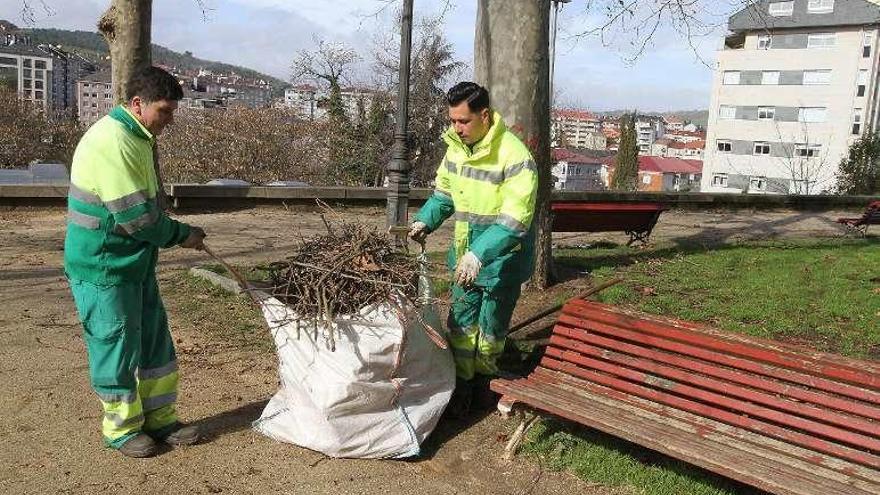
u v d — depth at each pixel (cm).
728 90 5581
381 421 402
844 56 5038
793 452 341
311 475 383
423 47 2939
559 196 1594
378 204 1527
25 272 804
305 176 2489
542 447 418
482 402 475
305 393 399
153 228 360
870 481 316
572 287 762
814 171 5203
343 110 2842
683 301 719
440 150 2966
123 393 386
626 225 1066
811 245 1170
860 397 331
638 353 405
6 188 1202
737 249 1079
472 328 463
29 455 395
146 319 397
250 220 1285
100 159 347
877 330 638
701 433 362
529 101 682
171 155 2308
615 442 428
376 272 402
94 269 360
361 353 385
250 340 595
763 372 362
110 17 839
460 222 443
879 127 5053
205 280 770
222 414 455
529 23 667
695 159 9212
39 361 535
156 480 374
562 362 432
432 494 371
